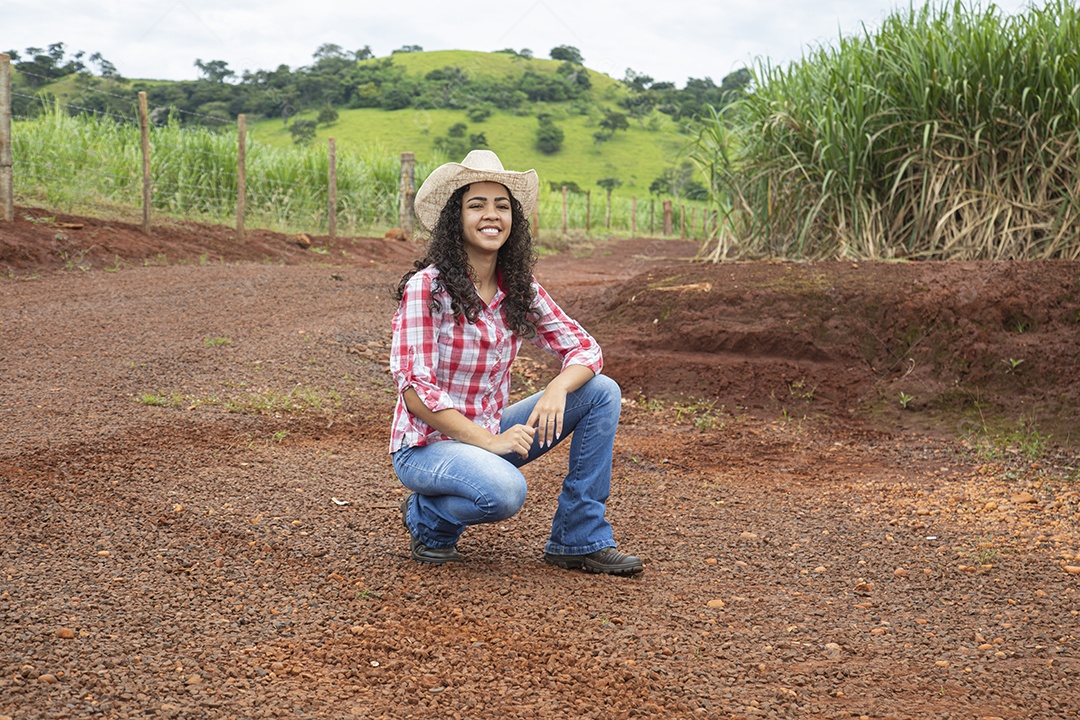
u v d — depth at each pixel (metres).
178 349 6.36
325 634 2.34
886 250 7.44
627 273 15.17
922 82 7.28
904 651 2.46
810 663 2.36
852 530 3.62
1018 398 5.55
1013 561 3.25
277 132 58.16
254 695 1.97
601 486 3.01
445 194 2.79
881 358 6.14
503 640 2.37
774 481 4.43
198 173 14.28
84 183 12.48
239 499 3.54
